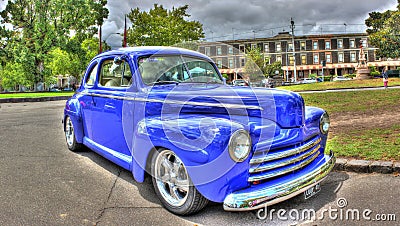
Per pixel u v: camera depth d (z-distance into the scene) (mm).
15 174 4129
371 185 3785
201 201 2867
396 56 41344
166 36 23562
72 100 5156
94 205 3260
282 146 2896
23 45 29375
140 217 3006
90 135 4602
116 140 3861
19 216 2967
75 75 46188
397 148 4930
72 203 3289
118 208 3199
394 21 41406
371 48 59188
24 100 18000
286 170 2885
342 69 60562
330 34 59688
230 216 3031
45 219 2924
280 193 2682
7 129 7348
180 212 3008
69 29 30281
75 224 2842
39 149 5457
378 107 10406
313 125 3453
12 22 29719
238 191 2625
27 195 3463
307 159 3170
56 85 61812
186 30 24203
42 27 28656
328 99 13625
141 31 23578
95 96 4301
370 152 4781
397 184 3781
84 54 31438
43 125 7992
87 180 3975
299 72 60656
